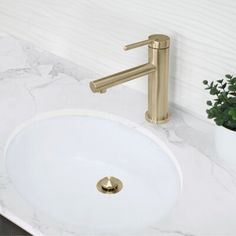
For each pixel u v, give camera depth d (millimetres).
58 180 1351
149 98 1339
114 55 1508
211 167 1198
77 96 1477
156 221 1197
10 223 1113
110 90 1502
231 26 1208
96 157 1426
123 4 1410
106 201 1294
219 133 1171
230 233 1025
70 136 1444
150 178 1318
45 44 1689
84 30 1547
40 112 1403
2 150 1264
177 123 1357
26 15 1691
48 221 1062
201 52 1289
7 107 1425
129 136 1376
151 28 1376
